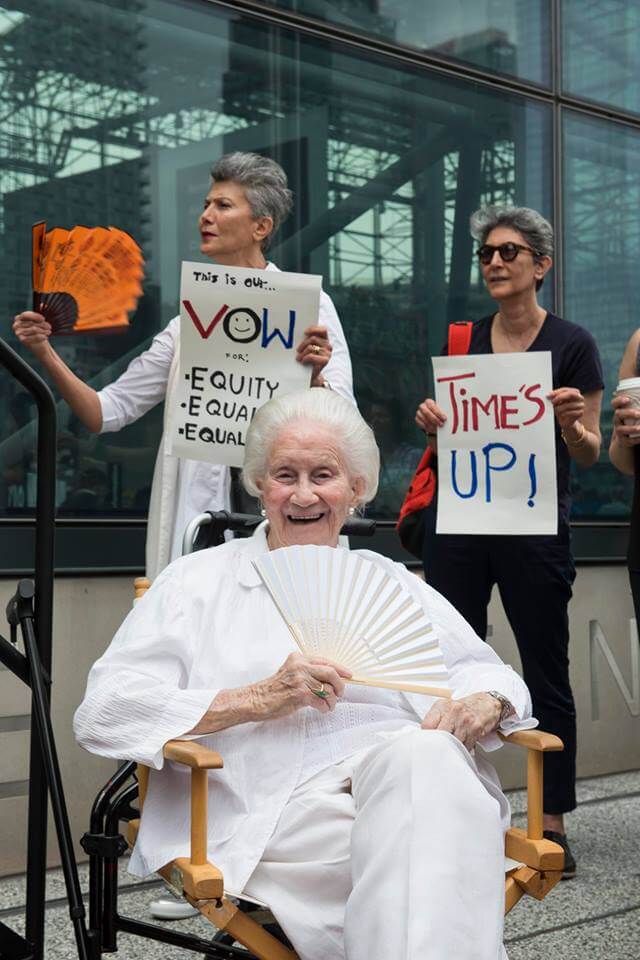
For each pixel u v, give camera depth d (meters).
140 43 4.73
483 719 2.47
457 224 5.62
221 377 3.55
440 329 5.57
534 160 5.89
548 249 4.32
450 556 4.31
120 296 3.57
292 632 2.51
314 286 3.57
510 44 5.80
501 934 2.13
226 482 3.83
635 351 4.32
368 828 2.21
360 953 2.09
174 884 2.29
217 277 3.53
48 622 2.50
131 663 2.50
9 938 2.40
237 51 4.98
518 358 3.91
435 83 5.56
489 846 2.17
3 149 4.40
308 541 2.65
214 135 4.91
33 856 2.44
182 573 2.62
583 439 4.10
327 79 5.23
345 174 5.28
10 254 4.42
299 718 2.49
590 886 4.12
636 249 6.27
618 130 6.21
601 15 6.15
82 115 4.58
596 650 5.91
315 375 3.61
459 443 3.97
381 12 5.39
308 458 2.62
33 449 4.44
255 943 2.22
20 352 4.43
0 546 4.23
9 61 4.41
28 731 4.22
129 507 4.64
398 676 2.49
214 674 2.51
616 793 5.50
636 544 4.16
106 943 2.42
